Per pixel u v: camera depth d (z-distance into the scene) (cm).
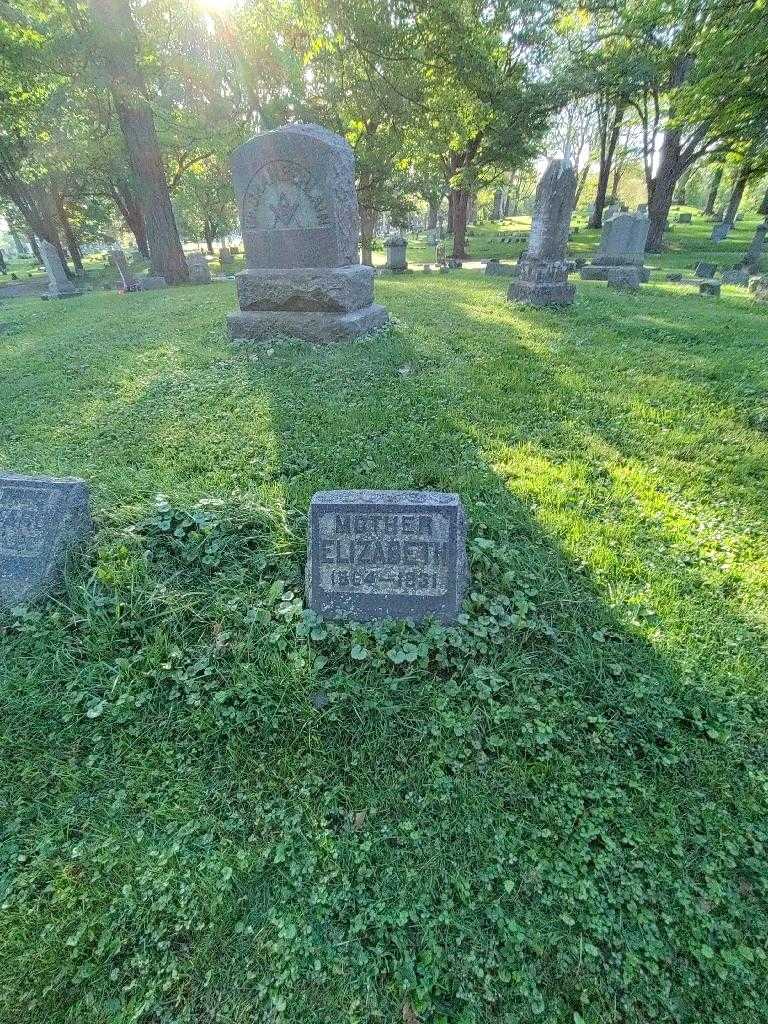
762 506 404
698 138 2208
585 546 359
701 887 203
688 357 704
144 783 241
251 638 287
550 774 238
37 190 2841
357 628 287
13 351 826
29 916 200
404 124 1742
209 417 521
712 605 318
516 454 465
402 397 557
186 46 1883
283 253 731
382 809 230
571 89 2288
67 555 322
